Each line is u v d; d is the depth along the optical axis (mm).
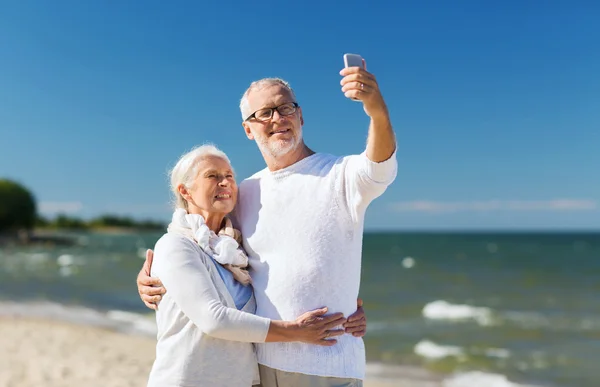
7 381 7262
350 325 2717
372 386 8070
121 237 127375
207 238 2736
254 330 2479
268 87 2889
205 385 2559
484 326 13906
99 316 14031
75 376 7656
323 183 2775
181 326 2631
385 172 2520
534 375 8969
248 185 3059
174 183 2928
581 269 35500
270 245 2801
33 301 16812
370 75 2371
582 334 12805
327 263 2682
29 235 84688
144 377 7742
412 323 14367
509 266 38906
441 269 36125
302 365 2611
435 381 8469
